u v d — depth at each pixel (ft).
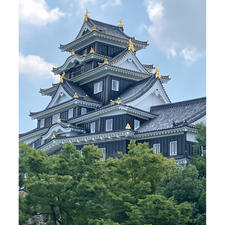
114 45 281.13
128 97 232.94
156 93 236.84
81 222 138.62
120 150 208.44
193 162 161.17
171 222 131.34
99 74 255.50
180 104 220.02
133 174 150.30
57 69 293.64
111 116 225.15
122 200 137.90
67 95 259.39
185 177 143.33
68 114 257.14
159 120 216.74
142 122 224.94
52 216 142.61
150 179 150.82
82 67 276.82
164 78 248.52
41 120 281.33
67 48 295.48
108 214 135.95
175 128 192.85
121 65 255.50
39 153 152.05
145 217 131.03
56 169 145.48
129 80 258.78
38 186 134.82
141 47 286.25
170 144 196.03
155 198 130.93
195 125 189.06
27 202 138.82
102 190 138.41
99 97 255.70
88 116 234.17
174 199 140.87
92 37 274.36
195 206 139.64
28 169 146.00
